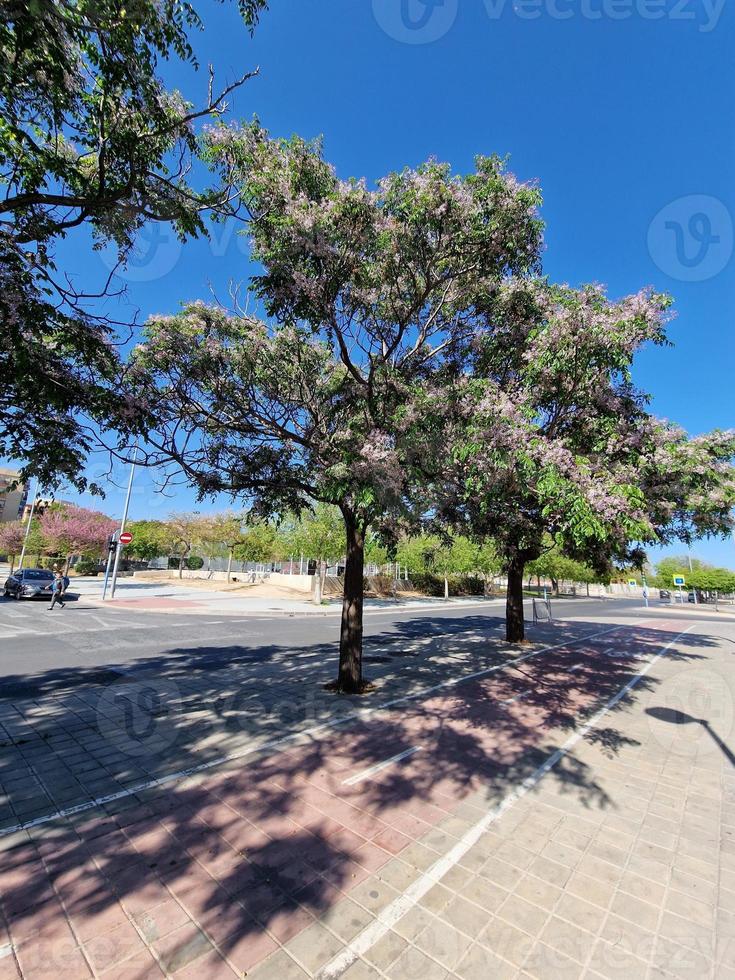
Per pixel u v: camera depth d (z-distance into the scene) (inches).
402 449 218.1
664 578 2395.4
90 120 147.9
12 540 1446.9
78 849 125.5
